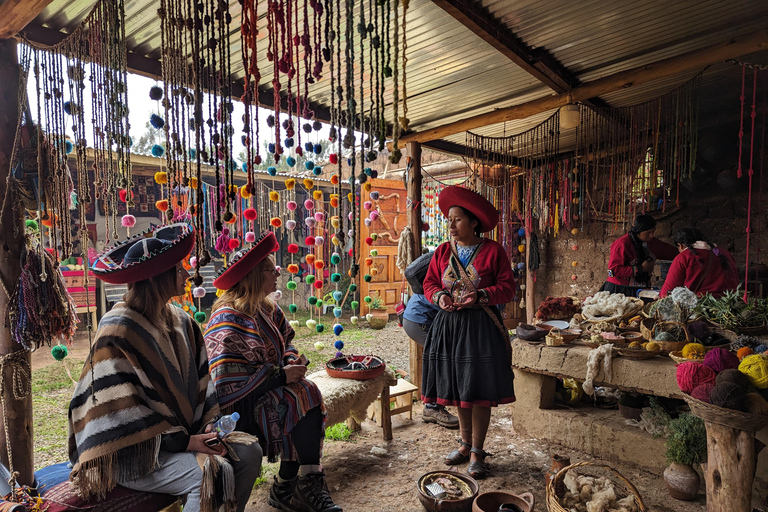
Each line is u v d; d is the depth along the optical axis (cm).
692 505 237
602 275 640
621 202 483
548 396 325
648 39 295
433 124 421
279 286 794
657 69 285
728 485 191
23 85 206
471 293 259
